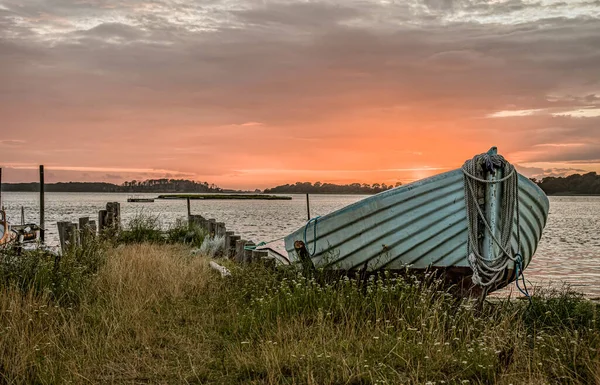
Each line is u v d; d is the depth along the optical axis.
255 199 161.50
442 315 6.65
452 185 7.52
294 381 5.00
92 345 5.95
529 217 7.96
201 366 5.57
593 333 6.06
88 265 9.45
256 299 7.24
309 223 8.40
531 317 7.17
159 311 7.48
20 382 4.95
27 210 58.50
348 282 7.52
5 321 6.31
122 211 57.88
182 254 13.52
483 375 5.30
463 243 7.67
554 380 5.22
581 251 21.61
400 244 7.89
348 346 5.88
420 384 4.89
